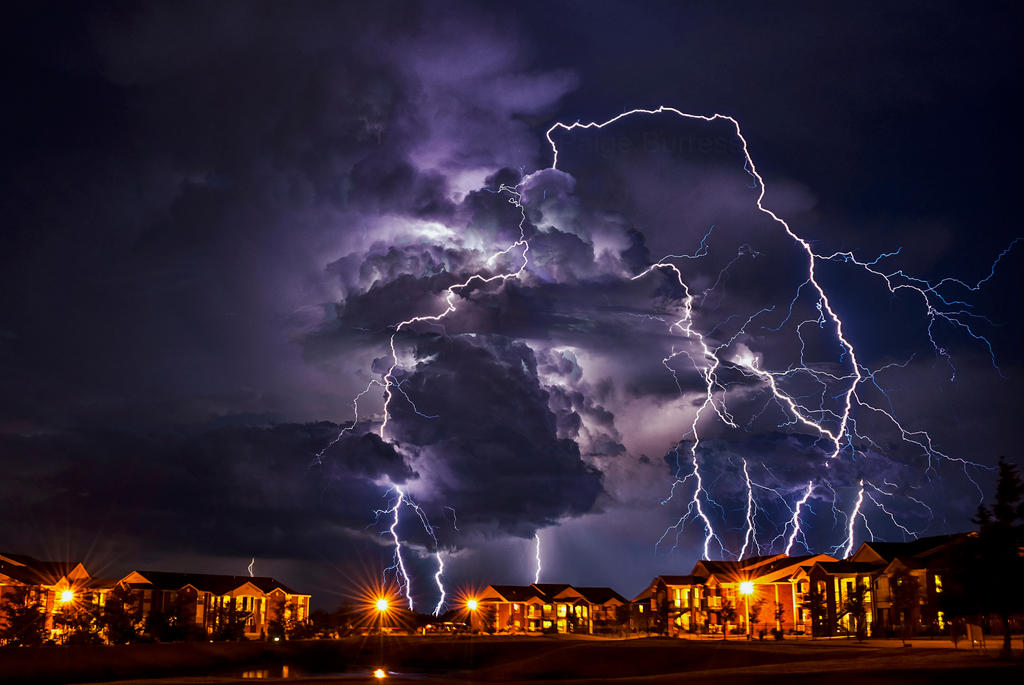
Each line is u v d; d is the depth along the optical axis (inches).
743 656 1865.2
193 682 1748.3
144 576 3486.7
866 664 1390.3
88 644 2492.6
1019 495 1462.8
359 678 1957.4
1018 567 1405.0
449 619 4158.5
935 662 1363.2
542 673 2098.9
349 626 3823.8
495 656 2716.5
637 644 2282.2
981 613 1467.8
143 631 2765.7
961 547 1476.4
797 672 1316.4
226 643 2824.8
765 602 3070.9
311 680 1813.5
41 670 2098.9
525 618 4001.0
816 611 2593.5
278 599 3779.5
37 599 2549.2
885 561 2652.6
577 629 3759.8
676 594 3467.0
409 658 2859.3
